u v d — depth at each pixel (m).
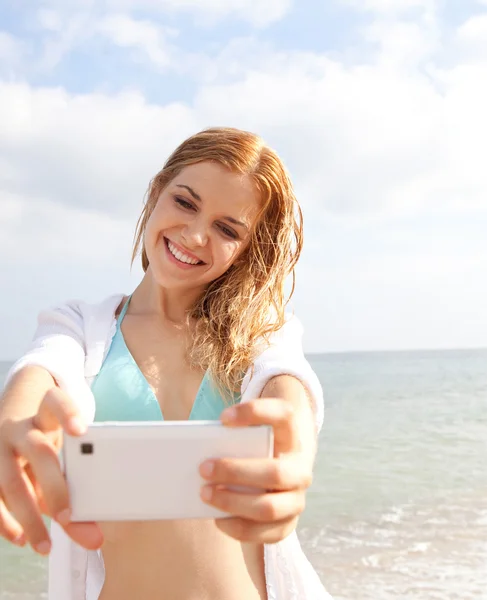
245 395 1.61
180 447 1.00
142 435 1.00
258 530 1.00
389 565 6.75
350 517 8.96
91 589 1.75
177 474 1.00
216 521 1.00
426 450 14.87
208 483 0.99
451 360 74.38
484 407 22.84
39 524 1.00
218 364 1.86
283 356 1.82
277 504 0.97
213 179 1.90
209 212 1.89
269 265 2.08
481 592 5.85
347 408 23.50
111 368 1.81
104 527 1.66
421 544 7.46
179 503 1.00
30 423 1.06
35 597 6.60
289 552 1.71
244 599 1.62
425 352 110.00
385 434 17.45
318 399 1.58
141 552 1.64
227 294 2.01
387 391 29.89
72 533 0.98
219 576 1.62
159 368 1.87
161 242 1.94
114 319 1.94
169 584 1.61
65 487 0.98
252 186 1.95
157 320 1.95
